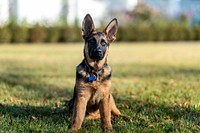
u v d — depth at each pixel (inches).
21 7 1304.1
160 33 1346.0
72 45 1138.0
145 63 645.3
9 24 1159.0
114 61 676.7
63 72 503.8
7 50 925.8
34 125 222.7
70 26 1243.8
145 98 318.3
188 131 213.9
